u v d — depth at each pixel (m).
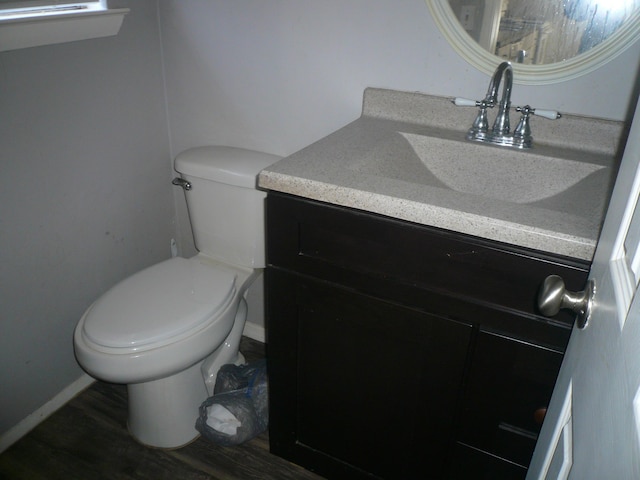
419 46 1.38
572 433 0.57
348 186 1.04
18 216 1.39
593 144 1.27
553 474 0.64
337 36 1.46
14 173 1.35
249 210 1.58
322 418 1.37
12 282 1.42
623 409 0.39
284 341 1.30
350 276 1.13
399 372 1.18
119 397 1.72
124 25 1.56
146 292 1.47
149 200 1.84
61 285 1.58
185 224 1.99
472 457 1.20
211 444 1.58
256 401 1.62
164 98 1.79
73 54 1.43
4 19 1.19
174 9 1.64
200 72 1.70
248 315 2.00
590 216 0.98
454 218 0.96
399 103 1.45
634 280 0.46
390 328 1.14
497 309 1.01
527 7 1.24
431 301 1.07
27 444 1.54
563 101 1.29
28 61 1.32
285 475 1.50
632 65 1.19
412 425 1.24
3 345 1.45
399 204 1.00
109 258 1.73
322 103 1.57
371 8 1.39
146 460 1.52
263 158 1.63
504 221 0.93
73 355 1.69
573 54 1.24
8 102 1.30
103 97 1.56
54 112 1.42
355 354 1.22
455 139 1.33
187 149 1.74
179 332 1.36
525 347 1.01
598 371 0.51
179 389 1.50
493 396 1.10
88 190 1.58
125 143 1.68
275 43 1.55
